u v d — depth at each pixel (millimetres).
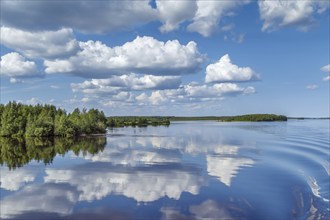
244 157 68062
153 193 38438
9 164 62062
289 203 34125
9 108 154875
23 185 43375
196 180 45000
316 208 32562
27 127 142000
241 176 47562
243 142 101562
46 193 38938
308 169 52750
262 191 38781
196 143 99688
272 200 35188
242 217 30359
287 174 48688
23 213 32031
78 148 89188
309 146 86938
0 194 38781
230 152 76812
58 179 46844
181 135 138250
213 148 85500
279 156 69000
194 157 68625
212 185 42031
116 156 71062
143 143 101188
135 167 56469
